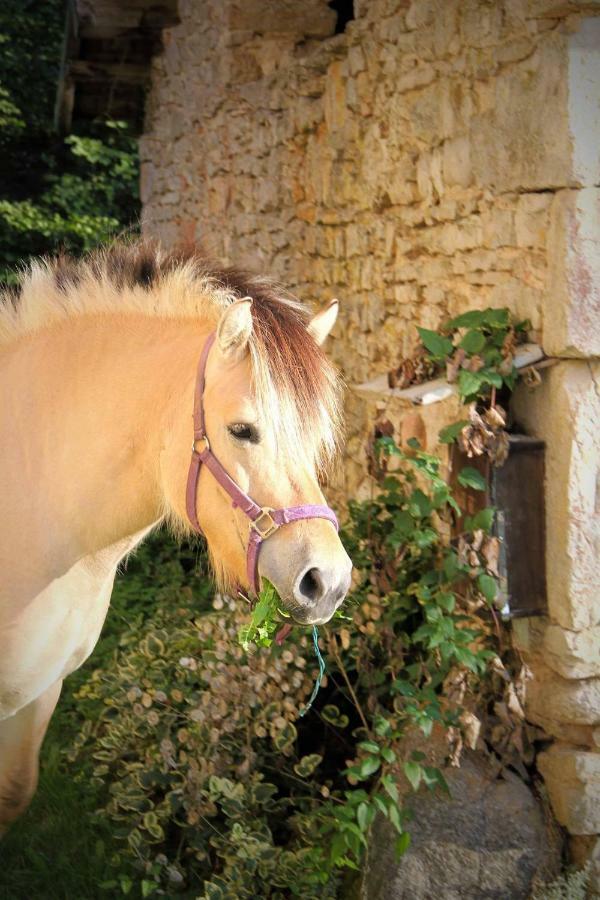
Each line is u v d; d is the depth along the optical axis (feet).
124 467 8.86
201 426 7.98
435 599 10.62
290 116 19.06
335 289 17.63
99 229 42.45
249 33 21.25
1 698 9.26
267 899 10.64
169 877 10.69
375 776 11.60
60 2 45.06
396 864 10.26
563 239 10.35
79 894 10.77
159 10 26.81
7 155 46.57
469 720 10.32
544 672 11.11
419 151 13.92
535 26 10.80
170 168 27.45
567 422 10.51
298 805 11.77
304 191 18.76
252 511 7.59
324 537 7.47
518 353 10.89
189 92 25.25
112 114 30.19
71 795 12.26
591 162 10.32
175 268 9.34
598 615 10.69
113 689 12.38
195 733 11.20
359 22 15.87
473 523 10.31
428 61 13.52
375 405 15.33
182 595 16.44
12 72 45.01
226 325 7.66
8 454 9.26
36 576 9.04
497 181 11.73
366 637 11.76
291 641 12.07
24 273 10.25
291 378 7.59
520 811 10.52
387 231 15.21
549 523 10.83
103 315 9.33
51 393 9.21
